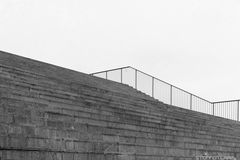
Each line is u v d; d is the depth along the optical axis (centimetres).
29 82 1611
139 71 2891
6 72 1582
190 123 2295
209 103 3127
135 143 1507
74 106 1563
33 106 1294
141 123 1797
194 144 1930
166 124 1992
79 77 2341
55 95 1578
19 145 1034
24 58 2145
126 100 2195
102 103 1861
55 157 1102
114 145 1373
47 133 1155
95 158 1241
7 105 1167
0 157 955
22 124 1095
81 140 1241
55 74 2080
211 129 2403
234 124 2953
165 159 1609
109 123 1550
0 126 1028
